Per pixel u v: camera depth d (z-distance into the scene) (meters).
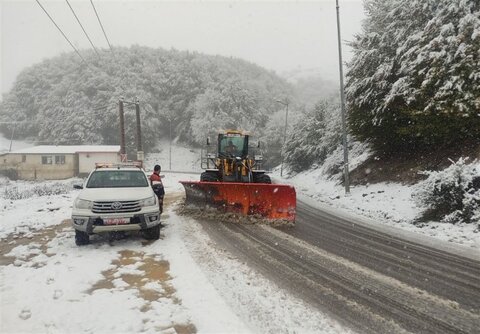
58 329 3.61
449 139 13.15
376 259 6.26
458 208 9.15
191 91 96.69
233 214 9.49
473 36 11.20
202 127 77.94
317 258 6.24
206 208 9.88
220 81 99.44
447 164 12.78
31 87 102.69
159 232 7.28
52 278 4.98
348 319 3.97
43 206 12.16
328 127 31.83
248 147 12.95
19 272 5.25
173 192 18.44
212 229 8.35
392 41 15.44
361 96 15.91
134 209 6.78
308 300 4.44
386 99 13.70
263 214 9.26
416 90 12.70
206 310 4.07
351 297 4.57
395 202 12.30
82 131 81.50
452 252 6.80
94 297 4.37
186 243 7.02
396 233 8.58
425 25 13.55
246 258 6.13
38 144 86.50
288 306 4.25
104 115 85.69
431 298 4.58
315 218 10.77
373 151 19.39
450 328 3.81
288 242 7.34
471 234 7.89
